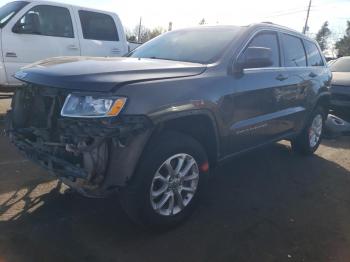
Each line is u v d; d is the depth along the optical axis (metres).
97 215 3.52
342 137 7.40
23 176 4.30
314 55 5.79
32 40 7.33
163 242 3.16
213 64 3.70
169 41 4.48
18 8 7.20
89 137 2.73
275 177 4.84
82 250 2.97
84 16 8.13
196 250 3.09
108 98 2.76
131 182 2.96
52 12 7.62
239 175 4.82
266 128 4.41
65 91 2.92
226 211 3.78
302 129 5.45
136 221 3.14
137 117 2.82
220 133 3.65
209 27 4.48
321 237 3.42
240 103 3.86
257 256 3.06
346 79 8.69
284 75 4.68
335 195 4.40
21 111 3.44
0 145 5.45
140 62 3.53
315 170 5.24
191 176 3.45
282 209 3.93
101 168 2.76
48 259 2.82
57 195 3.87
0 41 6.93
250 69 4.10
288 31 5.08
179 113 3.09
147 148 3.03
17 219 3.36
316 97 5.53
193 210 3.55
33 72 3.27
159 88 3.03
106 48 8.53
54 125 2.99
